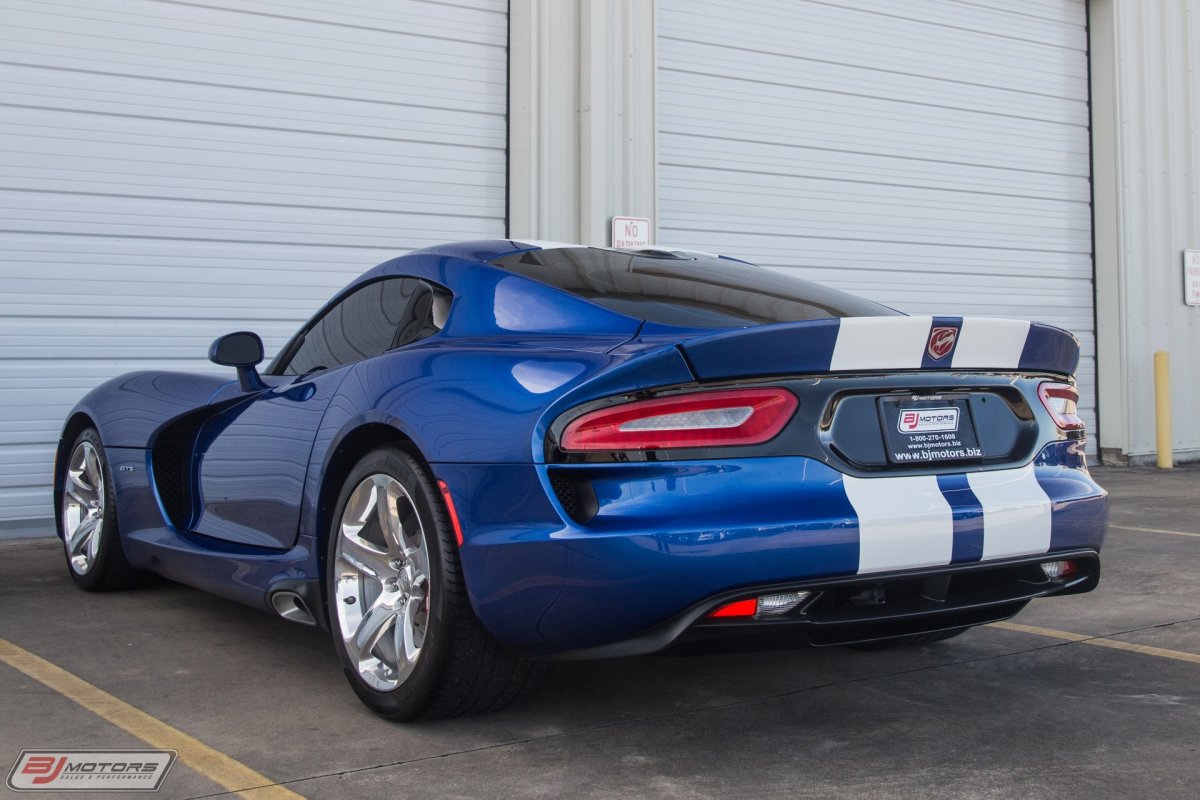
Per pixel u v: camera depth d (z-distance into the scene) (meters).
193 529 3.30
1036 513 2.31
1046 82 9.05
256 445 2.96
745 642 2.13
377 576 2.44
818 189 7.86
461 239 6.42
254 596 2.84
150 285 5.53
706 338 2.04
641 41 6.95
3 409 5.19
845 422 2.16
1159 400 9.05
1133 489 7.39
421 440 2.25
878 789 1.99
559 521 2.03
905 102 8.26
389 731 2.32
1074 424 2.52
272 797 1.94
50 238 5.30
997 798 1.95
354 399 2.52
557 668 2.83
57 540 5.12
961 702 2.55
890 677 2.77
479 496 2.13
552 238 6.65
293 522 2.73
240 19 5.79
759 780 2.04
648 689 2.65
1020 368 2.41
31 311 5.25
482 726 2.36
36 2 5.29
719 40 7.44
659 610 2.00
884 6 8.17
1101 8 9.23
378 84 6.17
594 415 2.03
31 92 5.28
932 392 2.29
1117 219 9.16
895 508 2.14
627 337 2.24
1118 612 3.56
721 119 7.45
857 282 8.04
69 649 2.99
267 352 5.84
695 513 2.00
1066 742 2.26
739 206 7.51
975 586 2.32
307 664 2.86
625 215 6.84
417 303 2.71
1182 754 2.18
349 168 6.07
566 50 6.71
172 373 3.63
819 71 7.86
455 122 6.41
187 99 5.64
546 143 6.62
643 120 6.94
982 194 8.68
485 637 2.22
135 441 3.48
